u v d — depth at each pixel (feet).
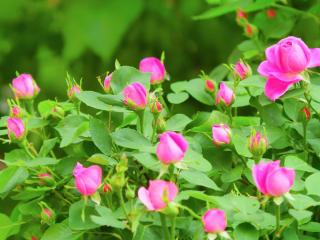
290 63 4.42
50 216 4.64
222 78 5.73
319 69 5.56
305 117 4.59
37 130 5.12
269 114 4.72
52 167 4.86
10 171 4.66
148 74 4.64
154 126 4.56
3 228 4.79
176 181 4.39
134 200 4.46
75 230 4.44
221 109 4.85
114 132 4.44
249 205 4.18
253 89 4.89
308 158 4.71
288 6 6.05
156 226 4.30
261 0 5.58
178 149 4.13
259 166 4.13
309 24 5.95
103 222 4.13
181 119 4.69
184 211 4.58
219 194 4.64
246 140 4.54
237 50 5.89
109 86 4.70
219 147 4.57
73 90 4.81
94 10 8.49
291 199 4.09
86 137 4.66
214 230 4.04
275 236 4.26
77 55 8.43
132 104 4.47
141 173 4.60
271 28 5.79
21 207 4.81
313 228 4.36
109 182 4.29
